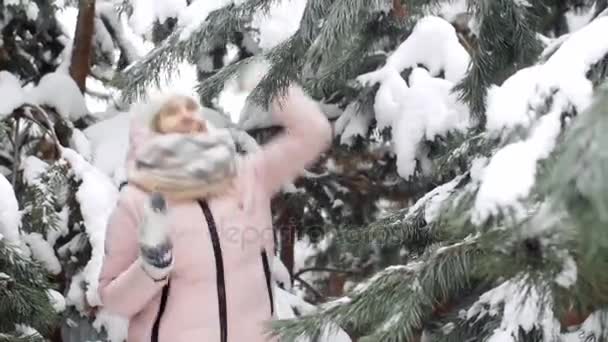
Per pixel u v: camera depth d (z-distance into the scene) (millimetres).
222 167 1826
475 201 1312
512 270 1279
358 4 1921
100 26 4703
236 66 2697
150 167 1813
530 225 1192
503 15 2145
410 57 3582
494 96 1545
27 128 3865
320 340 1619
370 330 1663
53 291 3018
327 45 1923
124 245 1855
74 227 3412
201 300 1832
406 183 3758
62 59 4477
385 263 3799
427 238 2549
